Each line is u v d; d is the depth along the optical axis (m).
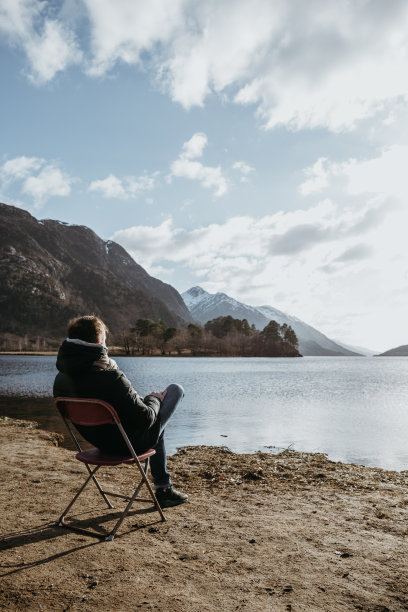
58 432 10.94
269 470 6.87
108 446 3.41
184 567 2.88
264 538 3.46
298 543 3.36
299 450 10.00
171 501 4.33
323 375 56.59
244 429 13.06
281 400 23.00
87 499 4.50
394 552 3.20
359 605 2.40
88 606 2.36
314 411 18.23
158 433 3.68
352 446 10.62
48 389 26.34
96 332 3.31
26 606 2.34
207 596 2.49
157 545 3.27
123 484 5.21
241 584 2.65
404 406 20.67
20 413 15.02
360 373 66.75
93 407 3.15
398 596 2.51
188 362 112.50
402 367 105.31
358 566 2.93
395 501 4.84
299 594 2.52
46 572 2.77
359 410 18.92
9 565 2.87
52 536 3.42
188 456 8.23
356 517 4.12
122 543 3.29
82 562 2.93
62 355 3.24
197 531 3.59
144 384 33.38
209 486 5.51
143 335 187.25
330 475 6.57
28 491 4.84
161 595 2.49
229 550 3.19
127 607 2.35
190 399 22.91
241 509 4.33
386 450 10.16
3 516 3.92
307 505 4.57
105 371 3.21
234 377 47.12
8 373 47.00
